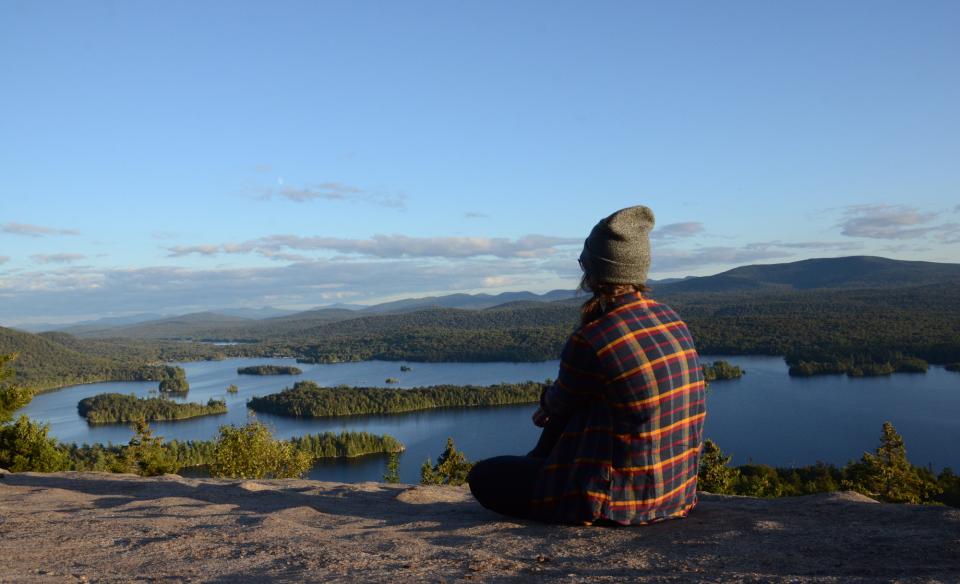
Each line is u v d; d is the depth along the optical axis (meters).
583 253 3.03
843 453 70.06
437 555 2.86
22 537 3.75
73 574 2.87
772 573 2.35
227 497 5.16
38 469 15.50
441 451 86.25
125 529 3.87
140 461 25.62
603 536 2.97
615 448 2.95
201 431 109.00
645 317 2.92
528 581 2.43
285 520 3.88
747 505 3.72
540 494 3.21
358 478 72.88
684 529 3.04
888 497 32.34
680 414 2.97
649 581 2.33
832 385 120.75
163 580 2.70
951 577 2.14
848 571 2.32
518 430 98.25
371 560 2.84
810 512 3.36
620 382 2.84
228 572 2.79
